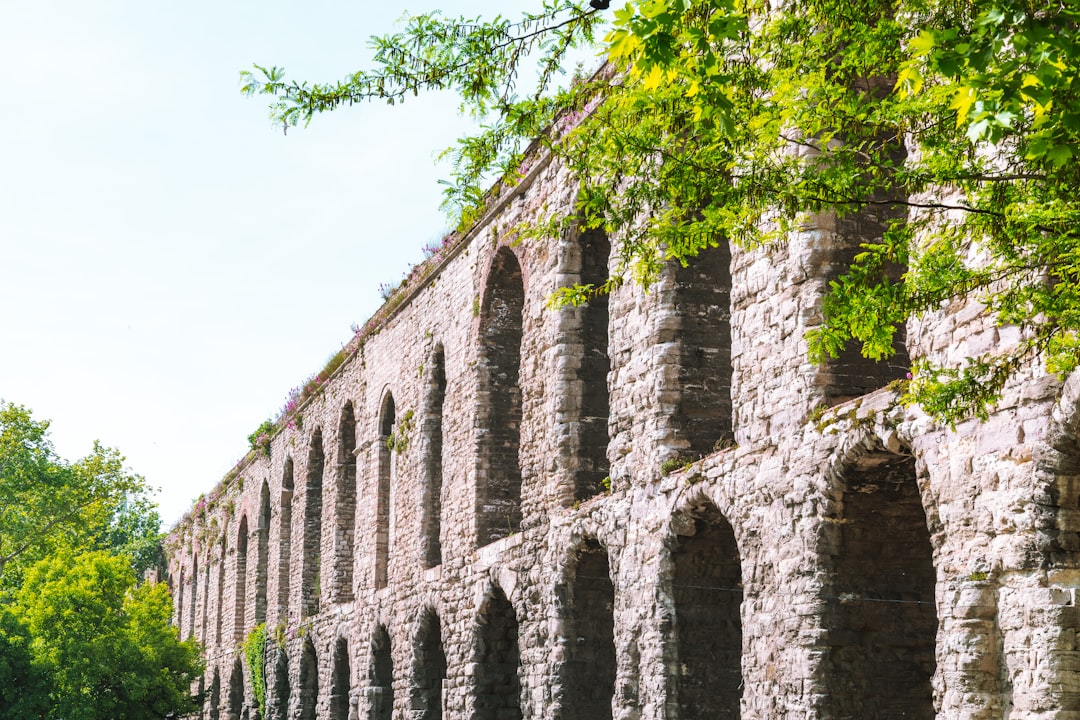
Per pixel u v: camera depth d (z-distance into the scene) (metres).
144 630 45.75
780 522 16.12
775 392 16.52
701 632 18.67
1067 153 7.74
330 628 36.75
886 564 15.54
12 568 55.38
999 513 12.58
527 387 24.06
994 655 12.57
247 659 46.12
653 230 11.19
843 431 15.05
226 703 50.03
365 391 35.53
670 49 8.50
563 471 22.28
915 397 10.38
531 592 22.98
